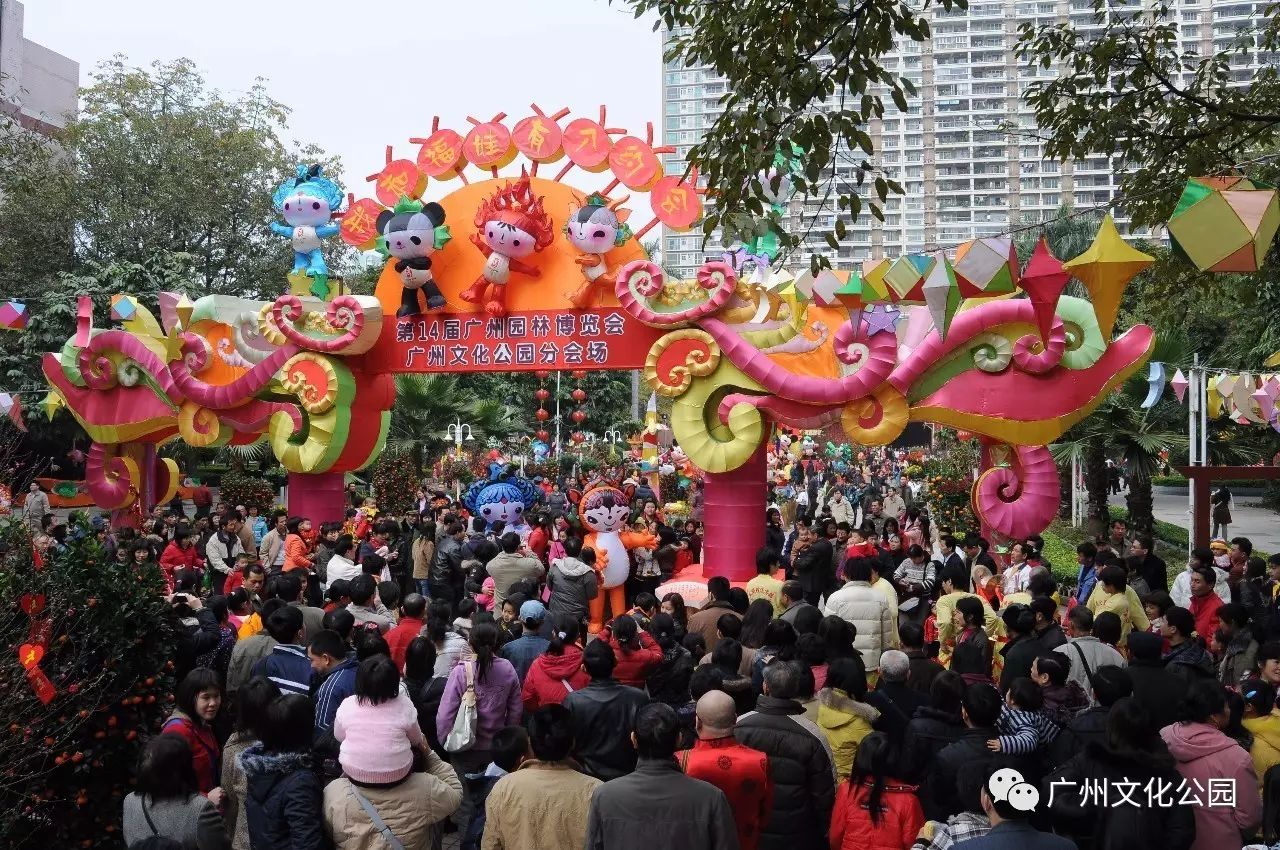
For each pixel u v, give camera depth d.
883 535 15.77
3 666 6.17
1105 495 22.91
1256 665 8.34
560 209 16.22
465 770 7.29
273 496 23.73
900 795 5.28
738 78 9.16
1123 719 5.24
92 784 6.80
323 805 5.37
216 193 36.12
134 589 7.03
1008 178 84.31
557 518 15.67
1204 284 12.85
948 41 84.94
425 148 16.73
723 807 4.79
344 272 42.28
